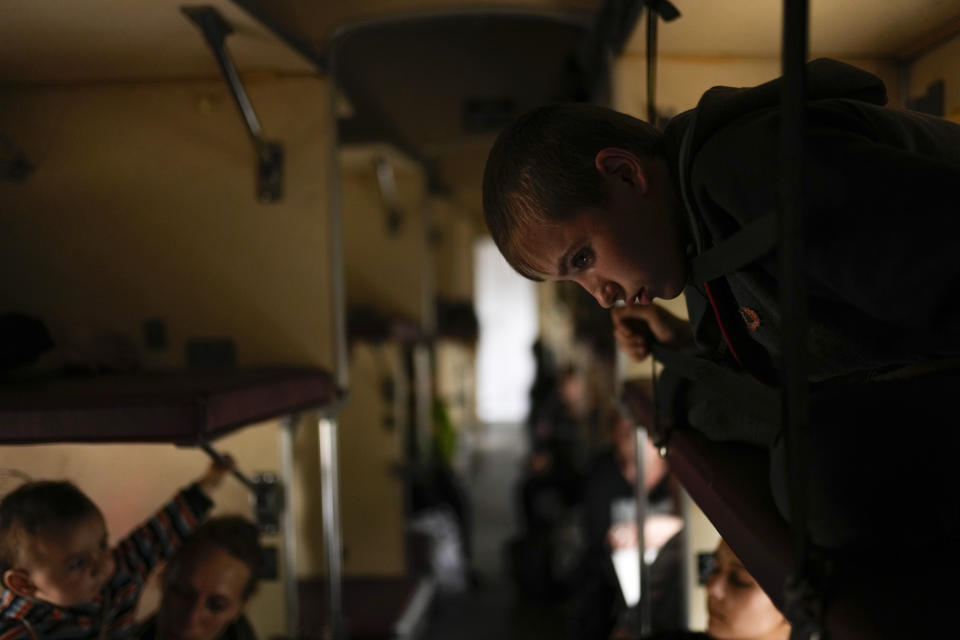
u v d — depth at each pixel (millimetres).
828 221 614
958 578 583
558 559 4457
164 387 1416
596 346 3354
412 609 3654
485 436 9688
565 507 4480
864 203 600
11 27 1561
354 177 4348
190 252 1987
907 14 1115
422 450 4691
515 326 10742
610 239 829
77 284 1996
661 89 1553
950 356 716
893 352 725
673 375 1187
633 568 2461
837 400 657
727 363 981
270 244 1979
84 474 1695
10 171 1979
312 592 3355
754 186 657
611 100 1698
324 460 2057
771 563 659
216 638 1674
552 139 830
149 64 1843
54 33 1604
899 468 609
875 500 605
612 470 2801
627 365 1901
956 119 1105
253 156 1971
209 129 1973
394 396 4102
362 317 4031
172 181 1981
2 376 1513
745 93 751
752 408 721
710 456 975
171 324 1994
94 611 1509
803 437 568
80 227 1989
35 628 1412
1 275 2000
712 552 1859
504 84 3531
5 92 1975
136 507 1808
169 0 1462
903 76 1249
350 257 4363
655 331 1273
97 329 1995
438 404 5234
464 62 3383
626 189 828
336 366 1993
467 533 4867
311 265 1976
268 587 2072
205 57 1810
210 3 1479
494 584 4953
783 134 562
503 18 3002
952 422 628
